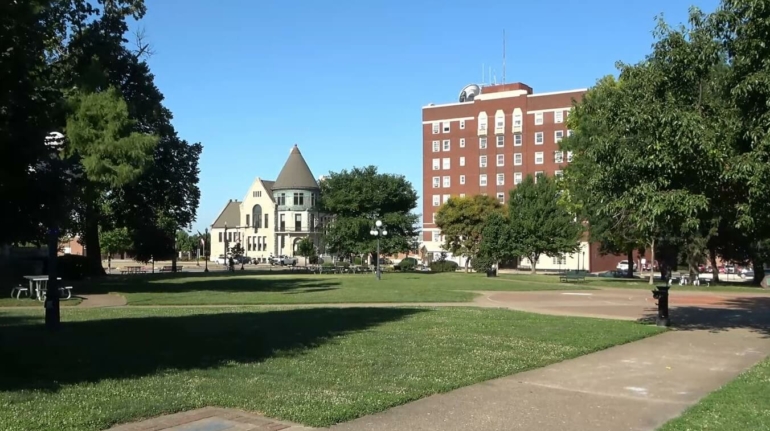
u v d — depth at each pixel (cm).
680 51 1505
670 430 688
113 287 3275
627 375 1028
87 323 1545
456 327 1591
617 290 3522
